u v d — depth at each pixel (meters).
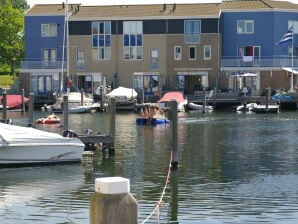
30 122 47.25
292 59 79.69
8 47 101.06
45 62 83.75
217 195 22.42
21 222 18.84
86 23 84.19
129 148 35.75
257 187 23.83
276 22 83.75
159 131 46.94
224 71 82.25
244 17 84.06
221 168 28.45
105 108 70.69
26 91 83.75
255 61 81.50
